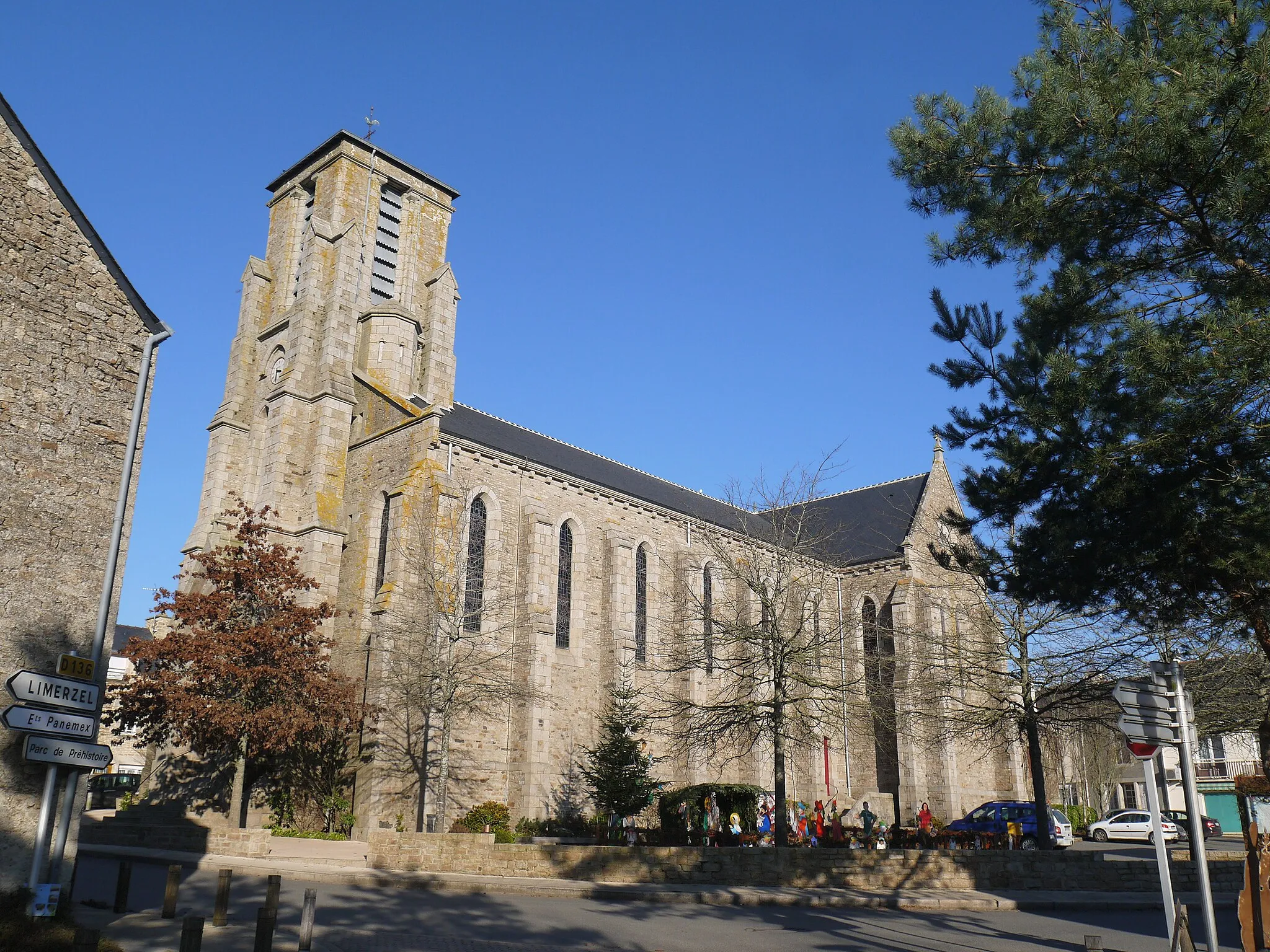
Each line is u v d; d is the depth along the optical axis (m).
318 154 47.59
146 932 14.80
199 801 34.47
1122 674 30.56
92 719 14.02
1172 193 13.12
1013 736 41.12
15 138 15.99
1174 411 12.62
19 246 15.78
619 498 43.00
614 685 37.62
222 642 29.70
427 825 31.69
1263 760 14.38
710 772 41.91
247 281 46.09
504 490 38.91
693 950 15.23
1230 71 11.91
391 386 42.34
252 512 34.38
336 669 36.09
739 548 44.19
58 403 15.83
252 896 19.53
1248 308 12.12
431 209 49.47
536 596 37.44
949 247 14.59
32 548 15.15
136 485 16.44
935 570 49.22
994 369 15.07
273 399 41.22
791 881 23.52
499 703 36.22
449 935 15.77
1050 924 19.05
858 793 47.91
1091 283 13.88
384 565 37.19
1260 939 14.25
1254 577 12.70
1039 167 13.67
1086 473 13.48
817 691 37.34
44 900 13.34
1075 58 13.12
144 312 17.17
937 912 20.80
